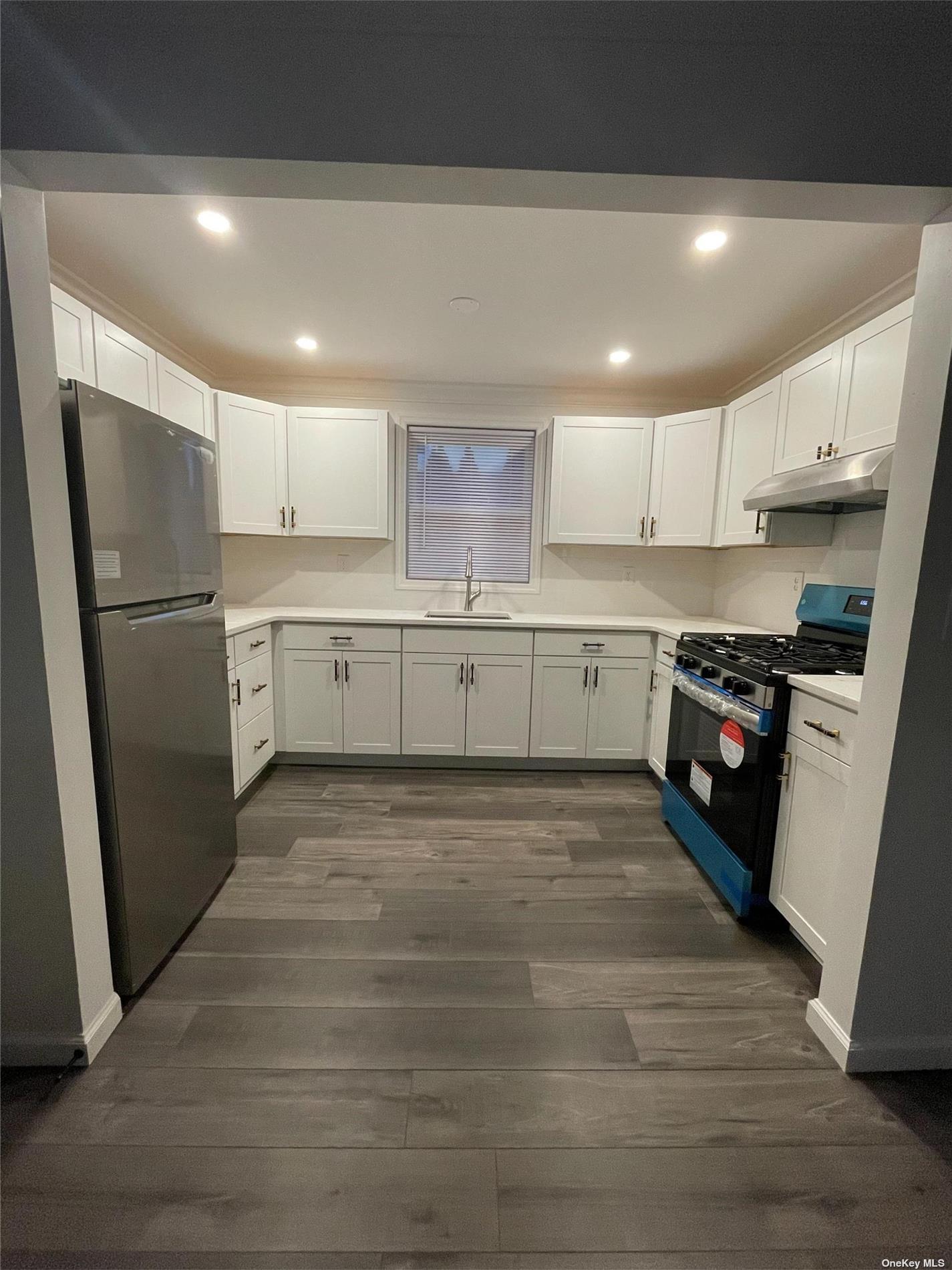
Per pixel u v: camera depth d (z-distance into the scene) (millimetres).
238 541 3480
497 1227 955
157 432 1492
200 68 999
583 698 3025
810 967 1622
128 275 2064
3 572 1091
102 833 1352
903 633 1150
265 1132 1105
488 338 2623
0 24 987
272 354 2895
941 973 1266
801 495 1955
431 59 1003
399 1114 1148
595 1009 1445
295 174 1063
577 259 1915
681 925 1797
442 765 3133
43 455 1099
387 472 3160
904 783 1184
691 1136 1120
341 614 3049
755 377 3016
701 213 1142
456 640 2973
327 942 1674
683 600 3535
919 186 1017
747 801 1796
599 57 1002
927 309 1099
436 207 1647
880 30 985
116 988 1420
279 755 3104
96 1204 976
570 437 3152
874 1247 943
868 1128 1150
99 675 1283
